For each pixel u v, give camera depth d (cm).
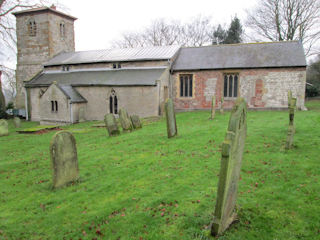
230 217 423
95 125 1856
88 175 727
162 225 430
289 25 3153
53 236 432
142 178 660
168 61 2317
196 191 549
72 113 2166
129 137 1177
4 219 502
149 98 2081
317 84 3441
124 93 2162
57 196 597
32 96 2600
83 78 2439
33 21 2984
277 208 456
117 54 2659
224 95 2273
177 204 497
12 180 736
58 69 2770
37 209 537
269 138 957
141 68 2414
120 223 449
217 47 2523
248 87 2169
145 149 944
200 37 4700
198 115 1909
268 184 561
